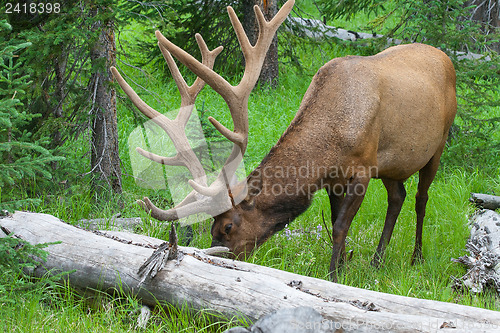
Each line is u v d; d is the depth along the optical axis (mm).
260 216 9352
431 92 10516
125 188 13039
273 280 7113
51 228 8641
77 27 11305
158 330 7109
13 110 7535
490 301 9016
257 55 9164
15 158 9594
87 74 12367
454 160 14578
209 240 10688
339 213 9531
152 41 21312
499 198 12344
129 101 12594
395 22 26719
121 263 7758
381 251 10578
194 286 7223
